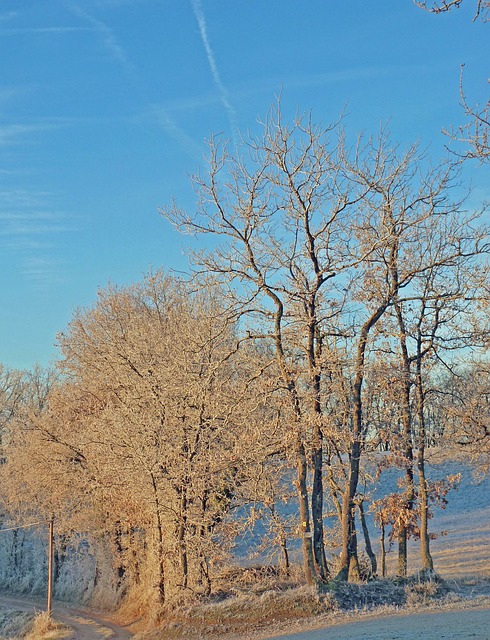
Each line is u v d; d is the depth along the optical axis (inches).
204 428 990.4
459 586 894.4
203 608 815.7
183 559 974.4
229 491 1056.8
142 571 1301.7
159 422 1021.2
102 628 1154.7
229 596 895.7
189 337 989.8
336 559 1006.4
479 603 673.0
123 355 1152.8
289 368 807.1
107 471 1131.3
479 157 391.5
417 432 932.6
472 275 836.0
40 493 1521.9
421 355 911.7
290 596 765.9
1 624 1366.9
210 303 1082.7
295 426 786.2
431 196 834.2
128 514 1221.7
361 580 897.5
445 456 1005.2
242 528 977.5
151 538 1177.4
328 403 903.1
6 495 1776.6
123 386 1158.3
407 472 897.5
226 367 996.6
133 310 1572.3
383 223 821.2
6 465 1720.0
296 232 818.2
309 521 810.2
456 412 962.7
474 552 1263.5
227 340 973.8
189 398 985.5
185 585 947.3
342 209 805.2
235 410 919.0
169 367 1025.5
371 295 858.8
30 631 1246.9
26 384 2459.4
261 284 799.7
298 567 983.6
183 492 983.6
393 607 697.0
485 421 970.7
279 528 888.3
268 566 991.6
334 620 676.1
